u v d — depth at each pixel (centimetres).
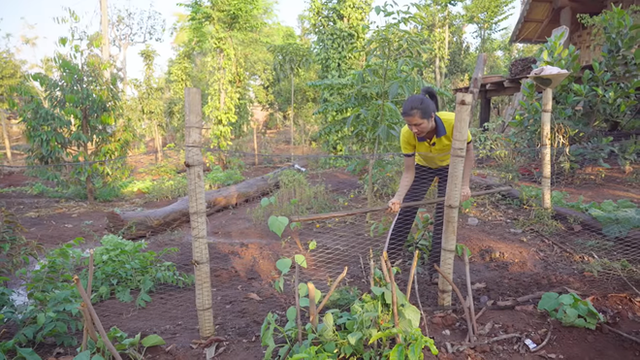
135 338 248
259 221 556
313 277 365
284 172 716
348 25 1074
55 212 722
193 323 301
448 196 280
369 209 303
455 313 298
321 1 1103
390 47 518
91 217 686
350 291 319
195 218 259
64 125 814
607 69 687
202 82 1800
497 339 268
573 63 670
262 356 255
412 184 351
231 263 413
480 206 547
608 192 575
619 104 679
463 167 300
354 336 219
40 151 828
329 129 883
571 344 263
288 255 419
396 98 533
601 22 737
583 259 383
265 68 1725
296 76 1611
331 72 1074
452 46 1950
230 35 1283
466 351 258
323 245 441
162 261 405
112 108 862
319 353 225
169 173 1065
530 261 389
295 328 246
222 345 268
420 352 218
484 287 342
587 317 276
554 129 650
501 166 689
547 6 1209
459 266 385
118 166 858
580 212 475
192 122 249
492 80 1016
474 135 812
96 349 245
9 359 253
